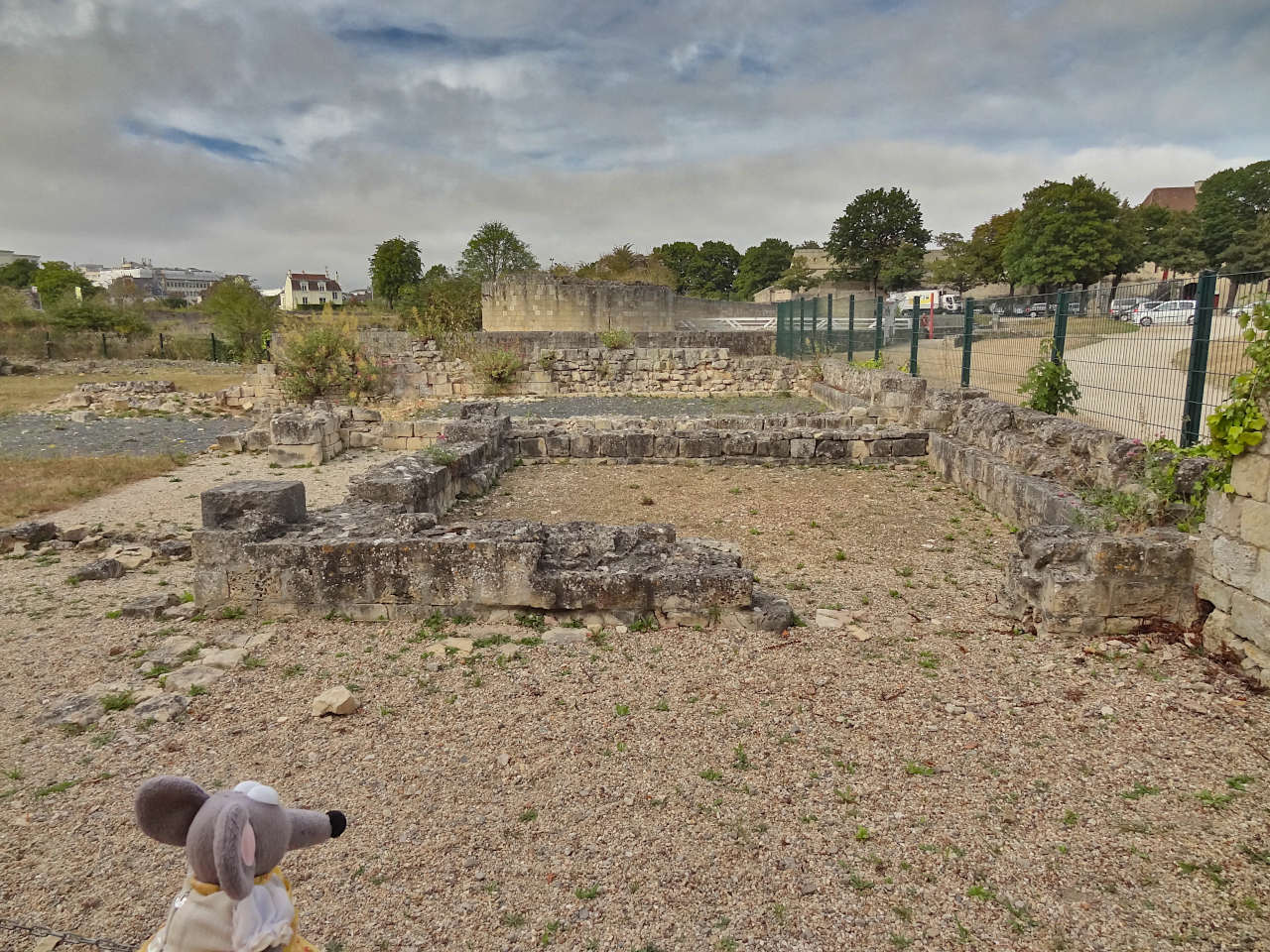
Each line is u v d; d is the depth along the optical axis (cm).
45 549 769
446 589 568
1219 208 5103
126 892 305
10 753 403
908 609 600
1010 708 438
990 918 288
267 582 575
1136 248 4725
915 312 1712
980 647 523
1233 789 355
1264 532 446
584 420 1419
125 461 1216
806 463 1241
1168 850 319
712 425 1423
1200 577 504
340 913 293
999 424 1035
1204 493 579
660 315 3466
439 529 602
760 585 659
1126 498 612
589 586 561
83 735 420
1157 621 521
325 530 609
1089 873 309
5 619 583
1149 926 281
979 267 6844
